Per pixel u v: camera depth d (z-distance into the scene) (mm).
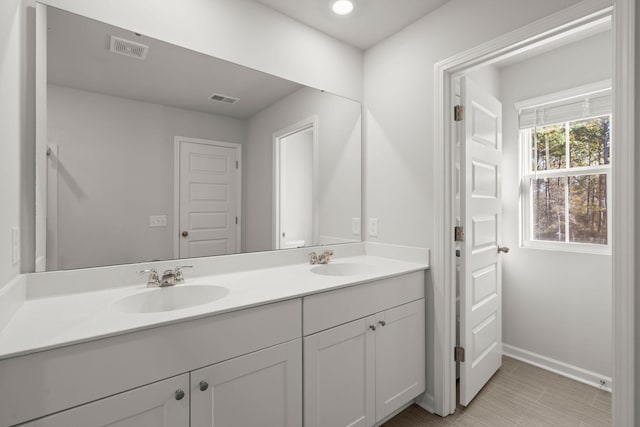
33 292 1213
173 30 1542
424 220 1949
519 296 2586
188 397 1048
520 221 2619
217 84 1697
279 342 1268
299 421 1331
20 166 1143
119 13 1403
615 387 1251
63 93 1293
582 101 2266
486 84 2502
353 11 1894
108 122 1402
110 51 1397
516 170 2605
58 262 1280
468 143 1914
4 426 780
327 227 2154
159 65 1522
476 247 2059
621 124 1225
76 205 1324
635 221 1206
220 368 1113
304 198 2053
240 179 1798
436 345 1892
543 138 2539
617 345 1246
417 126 1979
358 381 1562
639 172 1198
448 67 1808
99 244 1380
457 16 1767
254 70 1812
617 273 1242
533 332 2502
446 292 1853
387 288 1699
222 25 1691
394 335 1740
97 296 1272
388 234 2172
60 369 844
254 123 1834
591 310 2211
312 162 2082
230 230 1764
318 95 2096
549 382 2215
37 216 1216
